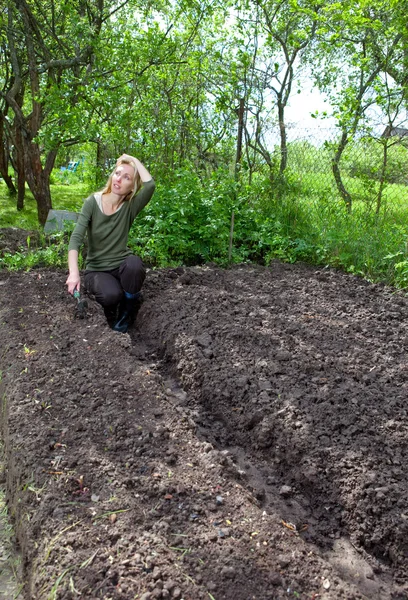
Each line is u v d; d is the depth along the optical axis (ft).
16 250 19.44
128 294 13.75
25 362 10.71
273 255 20.10
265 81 25.91
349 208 23.49
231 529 6.81
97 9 27.12
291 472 8.84
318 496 8.30
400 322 14.28
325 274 18.24
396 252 18.49
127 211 13.98
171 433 8.90
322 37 25.67
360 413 9.71
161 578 5.88
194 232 19.13
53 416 9.02
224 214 19.84
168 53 26.66
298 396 10.21
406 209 24.25
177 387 11.64
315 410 9.75
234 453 9.50
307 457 8.72
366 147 24.47
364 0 21.99
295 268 18.93
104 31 27.71
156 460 8.13
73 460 7.88
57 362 10.74
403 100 23.32
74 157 61.46
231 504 7.33
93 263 14.28
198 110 27.14
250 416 9.88
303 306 15.07
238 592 5.86
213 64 26.22
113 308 14.61
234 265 18.97
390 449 8.77
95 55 25.93
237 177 24.54
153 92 26.25
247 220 21.03
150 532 6.64
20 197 33.06
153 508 7.11
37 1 29.17
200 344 12.27
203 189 20.94
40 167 27.89
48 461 7.85
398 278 17.42
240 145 24.91
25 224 25.70
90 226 13.92
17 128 31.58
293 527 7.59
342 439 9.00
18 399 9.46
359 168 24.73
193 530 6.75
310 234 20.66
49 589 5.82
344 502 8.03
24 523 7.02
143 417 9.20
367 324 14.01
